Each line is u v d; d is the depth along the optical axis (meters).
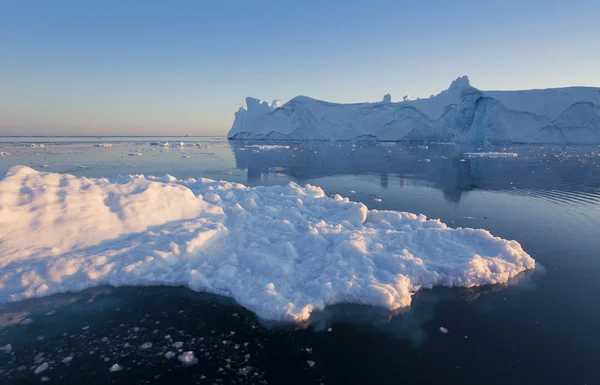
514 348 3.23
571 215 7.71
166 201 6.00
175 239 5.07
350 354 3.14
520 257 4.84
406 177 14.34
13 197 4.96
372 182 13.04
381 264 4.59
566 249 5.59
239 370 2.92
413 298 4.12
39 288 3.99
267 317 3.66
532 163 18.94
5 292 3.94
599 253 5.41
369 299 3.95
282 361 3.04
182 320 3.64
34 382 2.77
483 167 17.44
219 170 16.92
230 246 5.26
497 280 4.43
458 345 3.27
